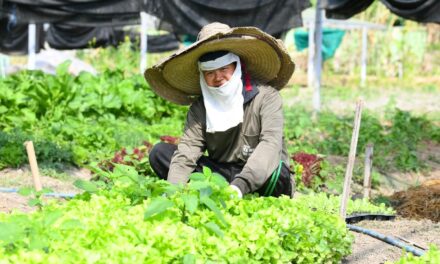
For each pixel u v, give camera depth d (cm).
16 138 912
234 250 382
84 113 1139
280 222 432
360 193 878
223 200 427
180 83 557
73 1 1347
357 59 3584
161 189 443
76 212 402
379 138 1200
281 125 521
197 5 1298
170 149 588
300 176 860
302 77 3284
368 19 3462
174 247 364
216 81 507
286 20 1277
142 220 395
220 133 529
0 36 1568
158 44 2573
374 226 654
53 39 2098
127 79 1302
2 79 1223
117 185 456
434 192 729
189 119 550
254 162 494
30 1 1348
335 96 2373
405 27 3509
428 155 1197
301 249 440
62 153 905
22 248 342
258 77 553
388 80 3225
